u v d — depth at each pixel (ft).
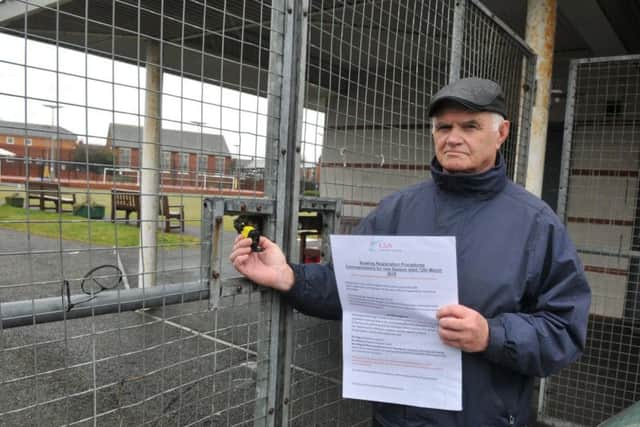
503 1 13.25
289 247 4.70
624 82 18.31
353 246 4.18
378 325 4.26
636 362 14.23
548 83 10.68
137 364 10.15
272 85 4.49
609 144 18.95
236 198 4.19
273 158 4.55
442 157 4.40
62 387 9.48
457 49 6.86
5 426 7.98
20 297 13.41
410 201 4.78
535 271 4.10
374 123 5.99
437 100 4.27
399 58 8.18
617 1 12.98
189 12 10.24
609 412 11.13
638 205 18.52
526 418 4.33
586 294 4.15
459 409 4.06
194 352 10.13
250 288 4.45
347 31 6.77
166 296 3.87
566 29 15.47
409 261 4.00
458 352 4.02
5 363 10.53
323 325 6.33
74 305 3.44
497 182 4.33
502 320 3.94
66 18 10.56
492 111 4.23
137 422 8.17
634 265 18.37
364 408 8.89
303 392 6.63
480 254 4.19
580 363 14.10
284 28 4.53
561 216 10.80
